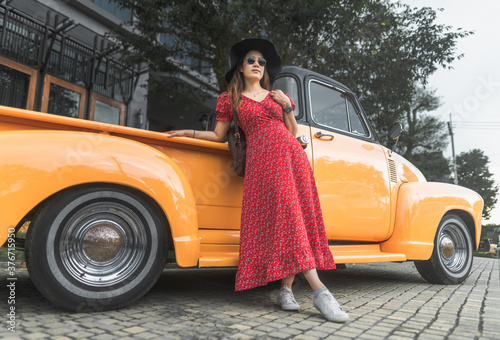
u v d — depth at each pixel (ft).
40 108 24.18
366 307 7.14
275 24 21.26
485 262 23.11
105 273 5.88
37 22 23.47
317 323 5.71
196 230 6.42
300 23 21.18
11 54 22.31
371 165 9.84
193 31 21.94
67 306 5.60
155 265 6.14
